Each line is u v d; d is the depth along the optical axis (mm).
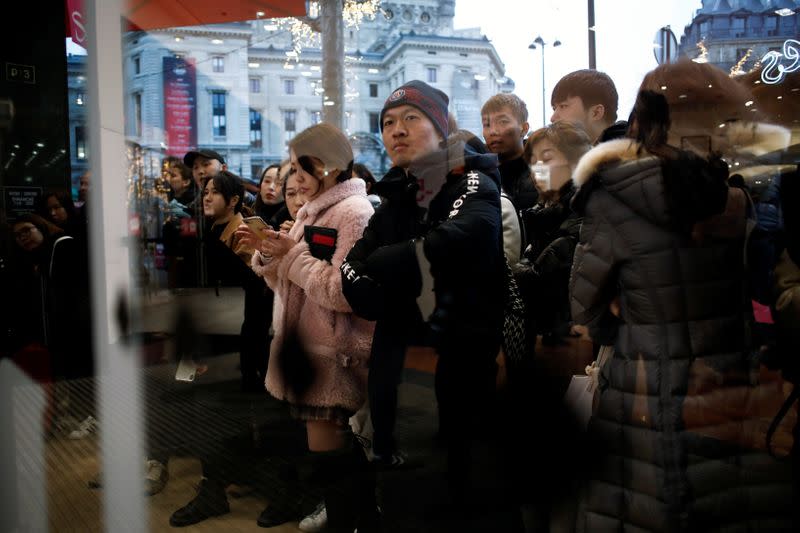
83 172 3096
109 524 1803
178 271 2488
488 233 1368
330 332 1679
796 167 1227
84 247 2883
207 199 2221
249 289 2186
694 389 1085
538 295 1407
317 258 1653
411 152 1421
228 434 1948
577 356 1372
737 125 1147
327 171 1680
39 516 1874
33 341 2354
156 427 2193
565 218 1455
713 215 1075
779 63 1465
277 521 1734
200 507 1829
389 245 1453
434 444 1473
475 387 1428
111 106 2920
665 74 1145
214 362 2371
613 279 1144
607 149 1135
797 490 1118
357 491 1590
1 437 1901
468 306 1402
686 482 1078
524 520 1345
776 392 1179
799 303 1205
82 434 2346
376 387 1510
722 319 1094
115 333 3012
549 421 1360
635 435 1118
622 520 1135
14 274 2197
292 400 1727
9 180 2180
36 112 2217
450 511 1436
